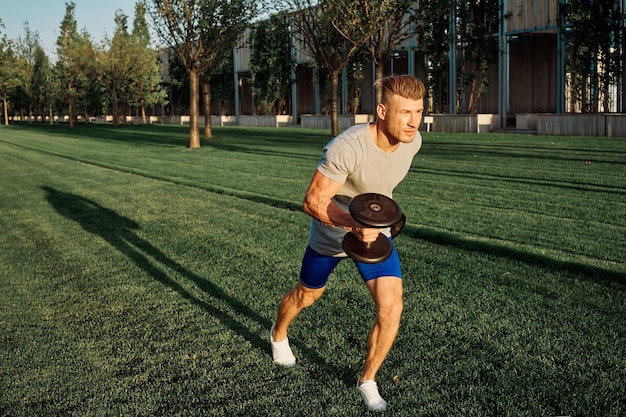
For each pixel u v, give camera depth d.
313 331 4.17
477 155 15.85
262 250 6.60
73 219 8.91
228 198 10.30
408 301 4.71
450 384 3.34
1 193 11.98
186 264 6.16
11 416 3.17
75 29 64.56
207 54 22.41
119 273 5.91
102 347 4.06
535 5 27.25
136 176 14.04
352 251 2.83
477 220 7.58
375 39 24.86
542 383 3.30
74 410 3.21
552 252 5.87
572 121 23.72
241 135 30.27
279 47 41.34
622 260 5.54
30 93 69.25
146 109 70.62
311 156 17.69
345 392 3.29
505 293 4.82
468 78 30.75
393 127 2.84
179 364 3.74
